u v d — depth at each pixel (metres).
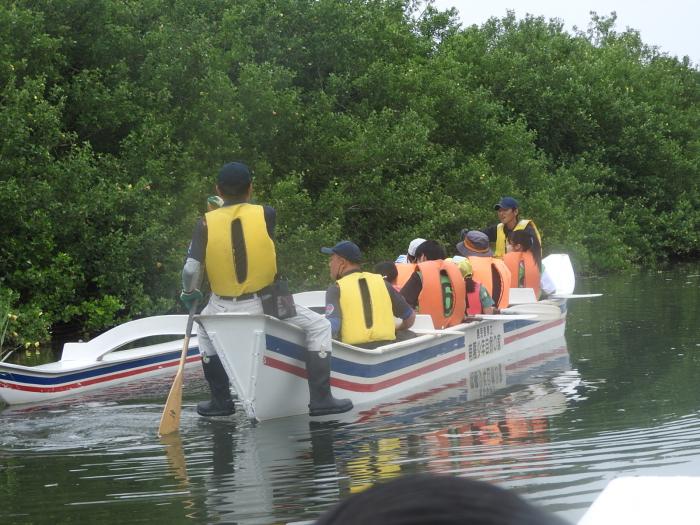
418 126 18.48
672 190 30.42
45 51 14.33
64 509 4.42
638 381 7.67
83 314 14.10
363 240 19.36
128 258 13.95
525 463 4.99
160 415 6.83
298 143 17.91
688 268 24.75
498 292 9.75
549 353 9.56
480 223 19.75
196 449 5.67
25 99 13.12
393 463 5.13
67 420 6.71
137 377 8.60
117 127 15.14
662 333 10.70
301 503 4.39
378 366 7.39
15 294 12.38
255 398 6.39
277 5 18.92
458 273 8.73
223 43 18.03
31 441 6.03
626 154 29.75
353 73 20.08
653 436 5.60
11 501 4.59
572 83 28.78
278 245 15.56
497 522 0.56
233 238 6.45
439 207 19.33
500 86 28.41
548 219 22.78
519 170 23.19
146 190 14.73
